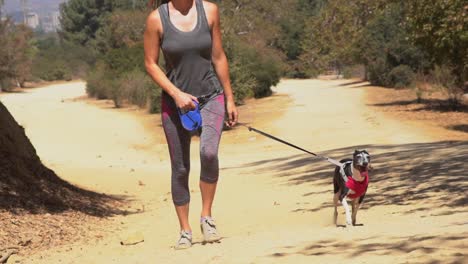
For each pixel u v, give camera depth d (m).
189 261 6.41
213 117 6.84
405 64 48.44
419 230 6.98
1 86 72.75
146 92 44.75
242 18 70.88
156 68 6.75
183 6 6.73
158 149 26.81
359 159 8.08
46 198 11.26
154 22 6.71
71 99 57.38
